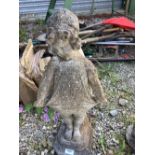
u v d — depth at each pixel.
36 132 1.69
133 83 2.10
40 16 2.92
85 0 2.97
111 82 2.10
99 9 3.07
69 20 0.97
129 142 1.59
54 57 1.11
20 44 2.17
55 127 1.72
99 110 1.86
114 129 1.72
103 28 2.39
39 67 1.83
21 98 1.80
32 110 1.82
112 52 2.38
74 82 1.11
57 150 1.47
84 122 1.51
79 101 1.17
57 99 1.17
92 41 2.30
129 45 2.40
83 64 1.09
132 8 2.95
